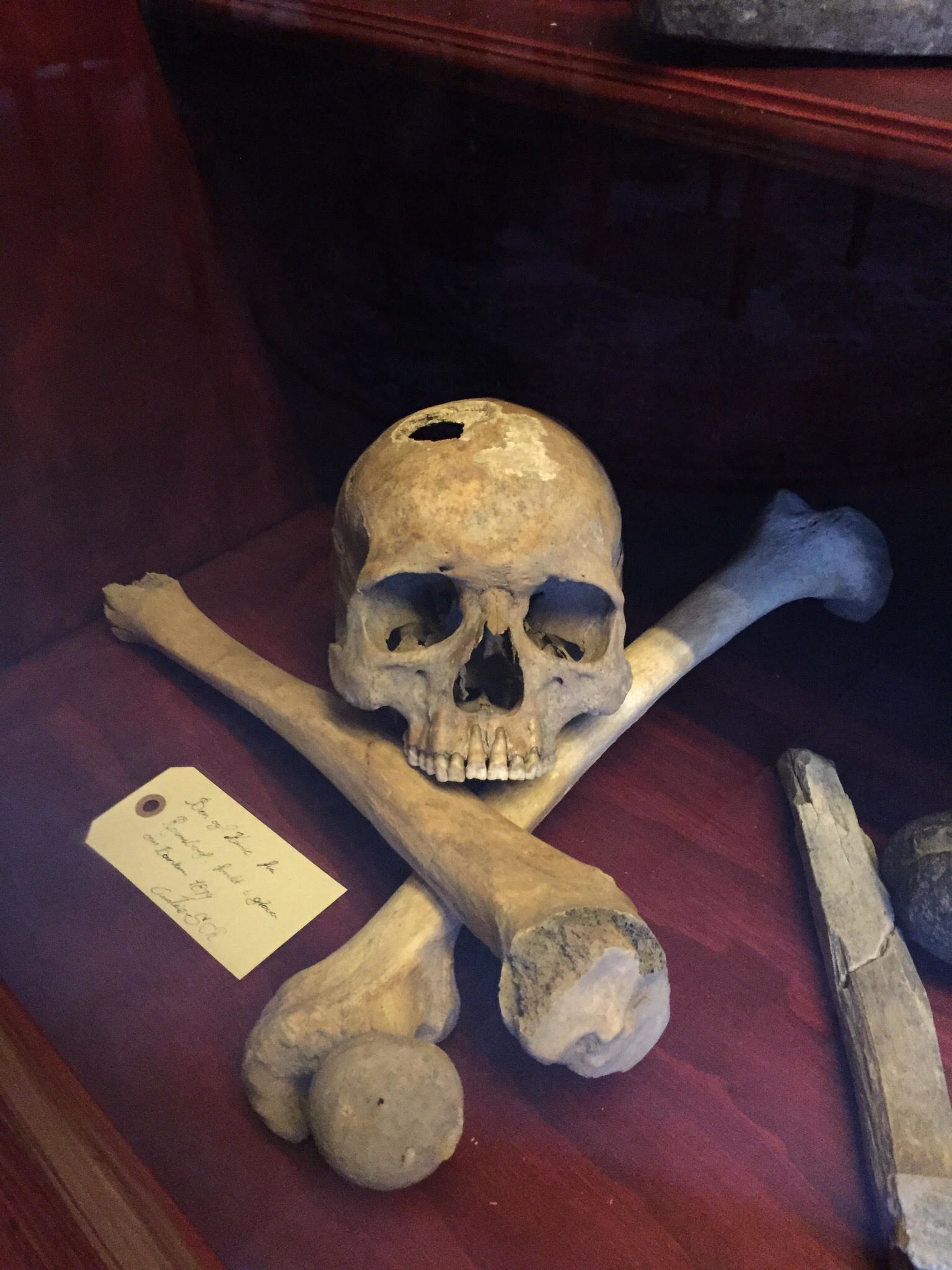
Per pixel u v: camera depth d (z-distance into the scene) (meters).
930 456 0.54
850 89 0.35
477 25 0.41
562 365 0.57
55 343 0.51
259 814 0.50
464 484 0.42
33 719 0.55
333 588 0.50
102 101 0.47
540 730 0.42
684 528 0.62
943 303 0.46
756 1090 0.40
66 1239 0.31
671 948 0.44
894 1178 0.35
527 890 0.37
